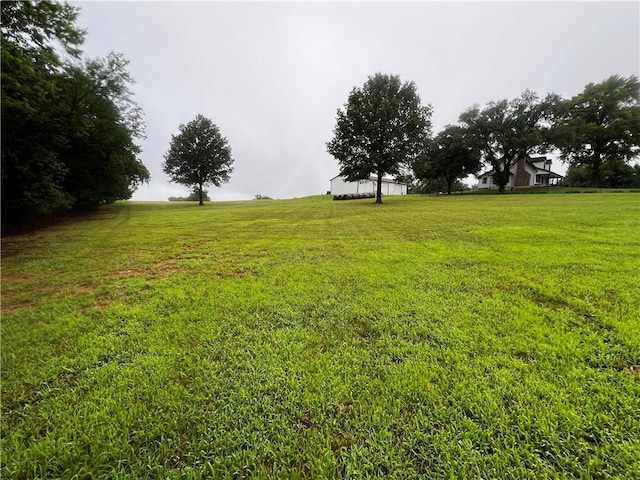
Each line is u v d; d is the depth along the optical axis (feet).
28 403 6.93
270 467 5.19
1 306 13.43
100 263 20.99
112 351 9.16
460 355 8.11
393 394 6.73
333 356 8.39
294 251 23.25
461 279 14.57
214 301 13.03
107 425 6.15
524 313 10.51
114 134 59.88
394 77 77.20
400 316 10.82
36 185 37.88
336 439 5.65
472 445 5.36
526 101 113.50
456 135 118.83
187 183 120.16
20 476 5.15
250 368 7.95
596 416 5.74
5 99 29.76
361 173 75.15
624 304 10.64
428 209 54.34
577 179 143.74
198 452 5.47
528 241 21.95
